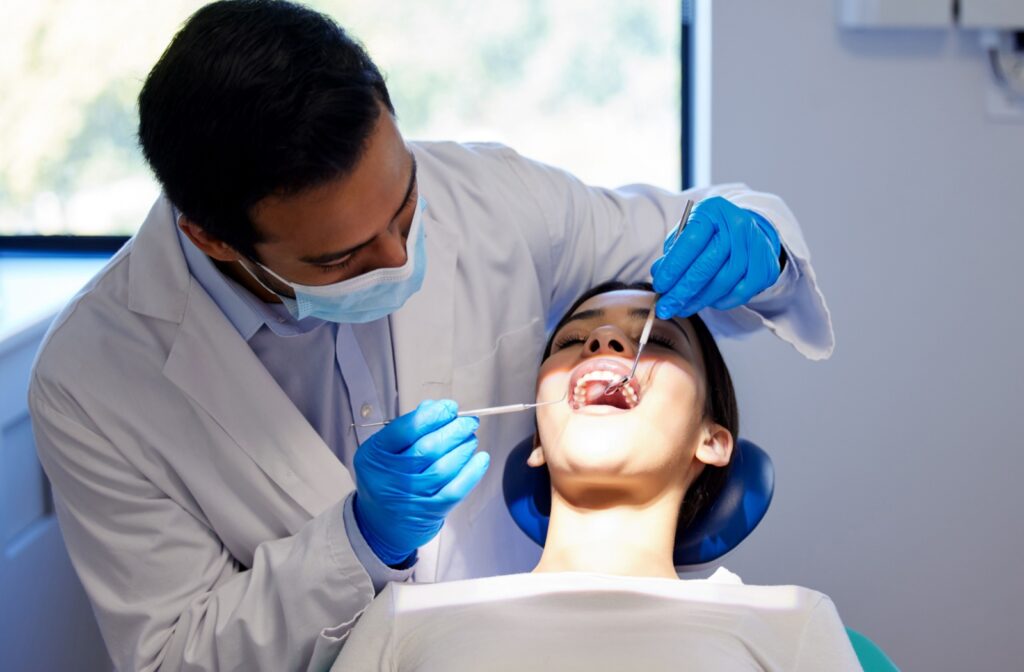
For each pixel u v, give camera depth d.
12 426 2.08
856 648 1.56
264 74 1.13
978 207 2.38
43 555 2.16
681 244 1.51
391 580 1.47
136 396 1.50
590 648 1.31
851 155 2.35
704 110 2.39
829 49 2.29
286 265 1.27
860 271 2.41
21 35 2.73
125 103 2.75
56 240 2.74
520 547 1.85
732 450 1.71
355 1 2.75
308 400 1.61
